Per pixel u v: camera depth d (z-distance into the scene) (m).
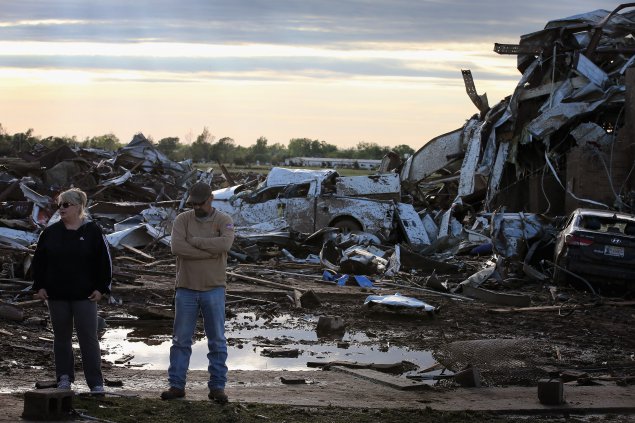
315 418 6.99
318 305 14.17
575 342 11.55
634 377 9.26
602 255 16.14
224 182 44.44
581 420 7.39
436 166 32.34
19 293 13.64
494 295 15.00
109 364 9.54
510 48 29.39
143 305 13.68
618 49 28.80
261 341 11.23
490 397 8.16
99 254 7.48
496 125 29.53
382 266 18.75
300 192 22.84
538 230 18.78
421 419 7.10
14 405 6.96
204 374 9.02
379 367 9.52
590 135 26.28
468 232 22.91
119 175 33.41
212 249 7.37
